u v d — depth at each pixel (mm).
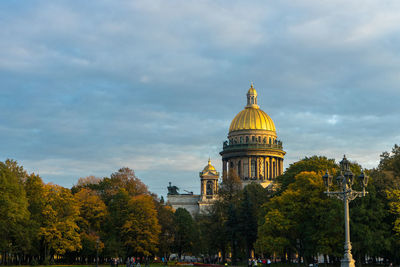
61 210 109062
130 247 122188
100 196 129250
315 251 93938
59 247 105938
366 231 87062
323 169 106250
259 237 108062
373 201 91250
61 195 110625
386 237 89312
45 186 110500
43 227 105062
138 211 119875
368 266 100125
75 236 108812
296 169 114750
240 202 132375
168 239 136625
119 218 119625
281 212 98062
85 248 113125
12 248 99750
